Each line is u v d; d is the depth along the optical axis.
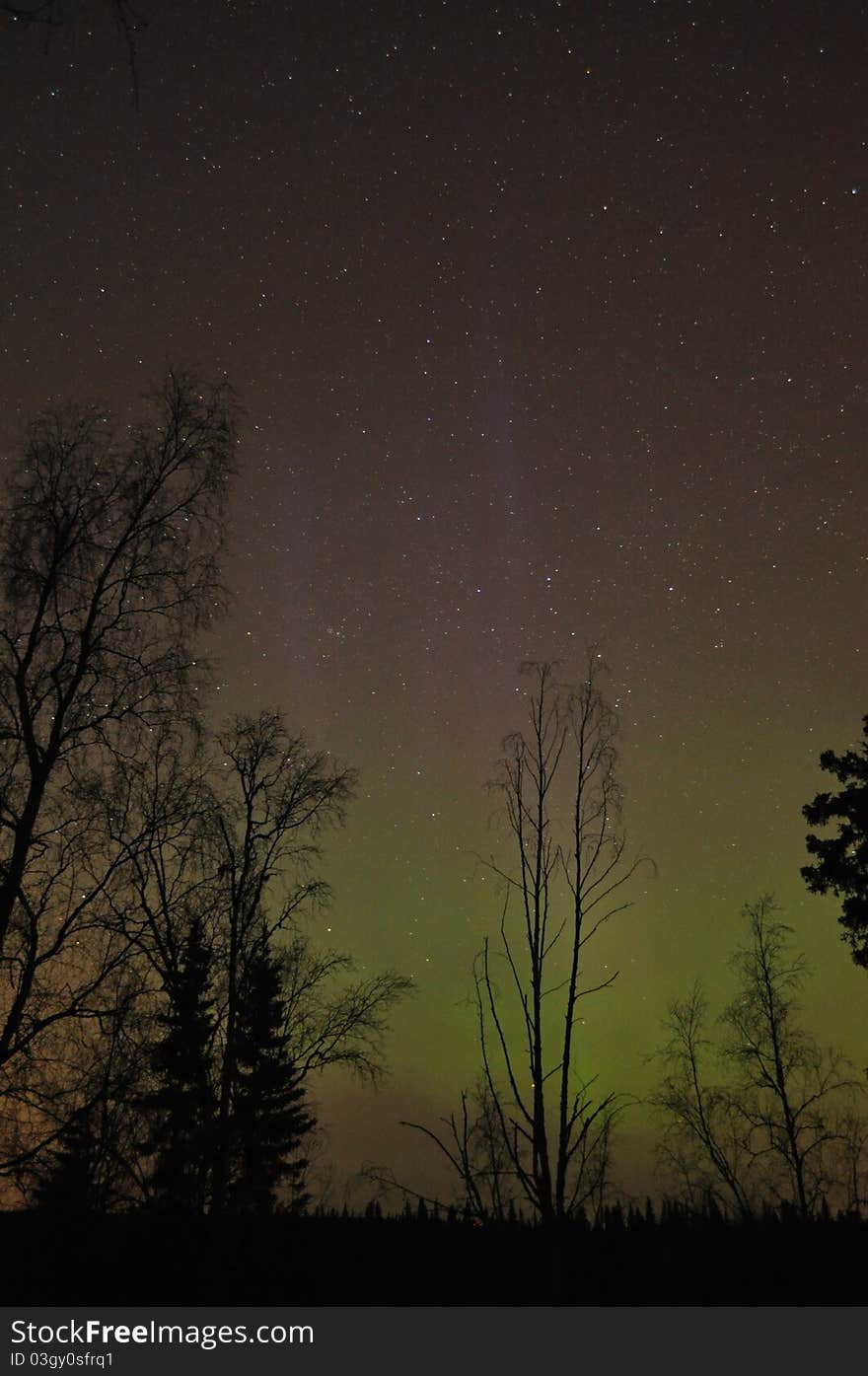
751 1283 18.12
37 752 15.54
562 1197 12.41
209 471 17.25
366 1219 19.25
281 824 19.86
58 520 16.27
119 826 16.11
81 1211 15.08
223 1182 17.14
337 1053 20.39
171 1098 16.20
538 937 13.58
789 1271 18.80
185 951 17.08
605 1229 19.39
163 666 16.56
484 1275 15.23
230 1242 17.47
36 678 15.73
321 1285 16.81
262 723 20.77
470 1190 12.65
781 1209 22.44
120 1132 15.47
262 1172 19.78
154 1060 15.81
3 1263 15.04
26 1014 14.74
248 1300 16.80
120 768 16.20
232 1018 17.86
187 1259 16.14
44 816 15.70
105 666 16.16
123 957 15.71
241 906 18.45
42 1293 15.03
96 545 16.44
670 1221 21.19
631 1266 18.38
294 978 20.69
